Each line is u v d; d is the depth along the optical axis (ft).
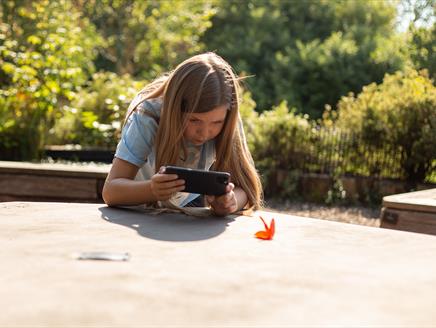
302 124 26.14
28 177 14.20
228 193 6.53
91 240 5.05
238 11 82.17
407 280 4.14
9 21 35.53
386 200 10.88
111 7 63.62
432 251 5.20
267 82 70.03
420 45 25.85
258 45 75.00
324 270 4.33
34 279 3.81
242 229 5.91
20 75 25.72
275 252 4.89
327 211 22.35
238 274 4.11
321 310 3.39
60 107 27.63
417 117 23.76
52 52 29.40
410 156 24.20
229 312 3.29
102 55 71.72
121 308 3.29
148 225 5.86
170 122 6.81
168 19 64.59
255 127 26.63
